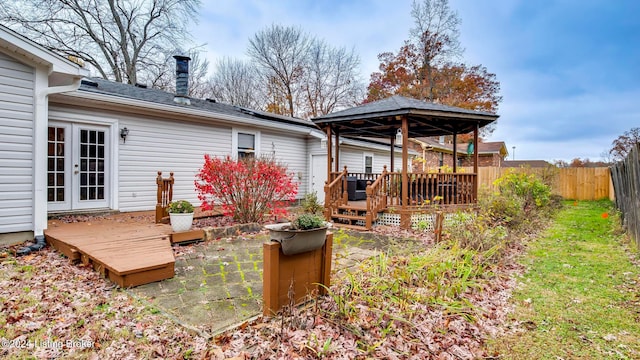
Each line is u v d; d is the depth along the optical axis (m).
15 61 4.83
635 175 5.48
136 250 4.20
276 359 2.25
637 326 2.80
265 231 6.53
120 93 7.62
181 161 8.68
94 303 3.07
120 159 7.57
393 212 7.40
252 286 3.58
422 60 23.20
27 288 3.36
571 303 3.29
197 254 4.85
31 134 5.00
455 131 9.31
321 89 24.91
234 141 9.85
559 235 6.61
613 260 4.70
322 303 3.08
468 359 2.38
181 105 8.54
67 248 4.41
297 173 11.95
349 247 5.48
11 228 4.85
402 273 3.48
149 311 2.94
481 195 8.92
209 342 2.46
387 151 15.40
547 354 2.44
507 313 3.10
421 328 2.75
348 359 2.29
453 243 4.70
